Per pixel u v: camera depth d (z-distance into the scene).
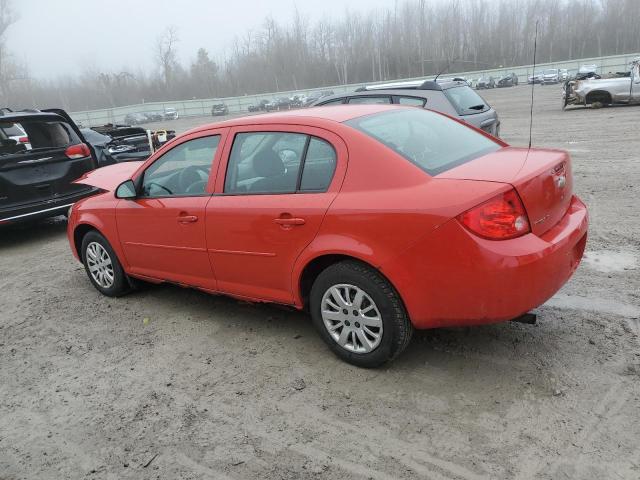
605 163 9.72
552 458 2.61
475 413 2.99
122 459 2.94
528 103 28.94
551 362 3.38
